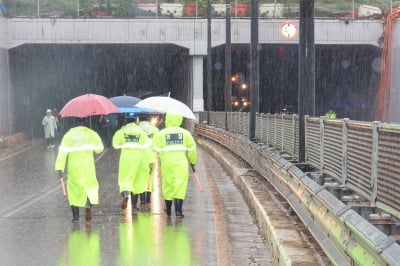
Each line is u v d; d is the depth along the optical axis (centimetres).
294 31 7881
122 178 2427
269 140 3691
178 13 8112
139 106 2377
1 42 7406
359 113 8938
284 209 2136
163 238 1970
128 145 2433
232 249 1822
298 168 2073
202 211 2512
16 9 7756
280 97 11344
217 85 11262
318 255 1470
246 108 11200
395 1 7850
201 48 8112
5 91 7525
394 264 786
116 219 2331
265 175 2880
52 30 7781
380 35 7744
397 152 1220
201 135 7756
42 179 3706
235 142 4741
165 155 2328
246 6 8056
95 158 5206
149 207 2628
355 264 1027
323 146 2052
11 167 4428
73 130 2247
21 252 1788
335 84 9644
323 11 7856
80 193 2241
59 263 1655
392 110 6944
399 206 1211
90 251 1794
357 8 7838
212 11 8138
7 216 2419
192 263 1642
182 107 2348
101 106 2289
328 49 8250
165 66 10569
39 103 9275
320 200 1413
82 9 7906
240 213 2477
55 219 2345
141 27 7975
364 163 1491
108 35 7906
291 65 10144
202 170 4209
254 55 4156
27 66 8606
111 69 10638
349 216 1105
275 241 1644
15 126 7981
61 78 9962
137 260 1680
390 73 7038
